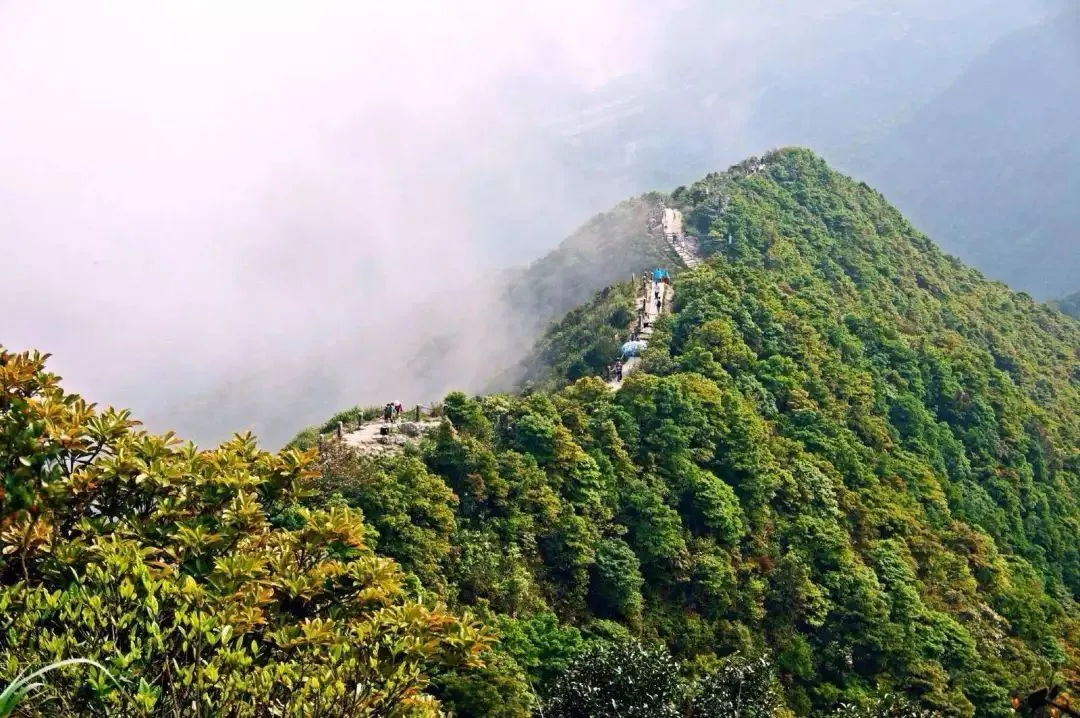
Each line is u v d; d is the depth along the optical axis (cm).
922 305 14675
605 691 3728
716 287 10544
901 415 10700
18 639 1884
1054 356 16775
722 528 7038
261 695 1962
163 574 2205
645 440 7506
